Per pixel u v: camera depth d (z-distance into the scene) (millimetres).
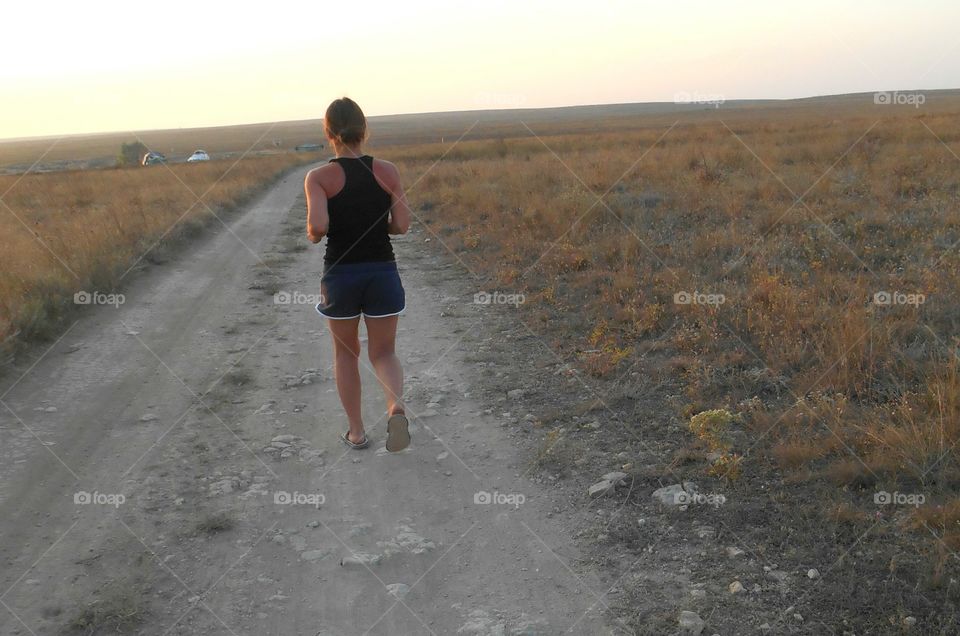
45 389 5520
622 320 6871
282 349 6648
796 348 5445
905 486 3645
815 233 10180
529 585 3145
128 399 5340
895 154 19266
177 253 12086
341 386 4367
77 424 4852
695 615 2854
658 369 5504
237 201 21125
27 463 4254
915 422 4184
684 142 31672
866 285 7258
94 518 3672
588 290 8102
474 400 5242
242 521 3672
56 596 3043
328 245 4102
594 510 3705
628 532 3490
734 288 7473
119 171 35219
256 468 4250
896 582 2965
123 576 3189
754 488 3779
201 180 27922
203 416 5035
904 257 8547
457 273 9961
